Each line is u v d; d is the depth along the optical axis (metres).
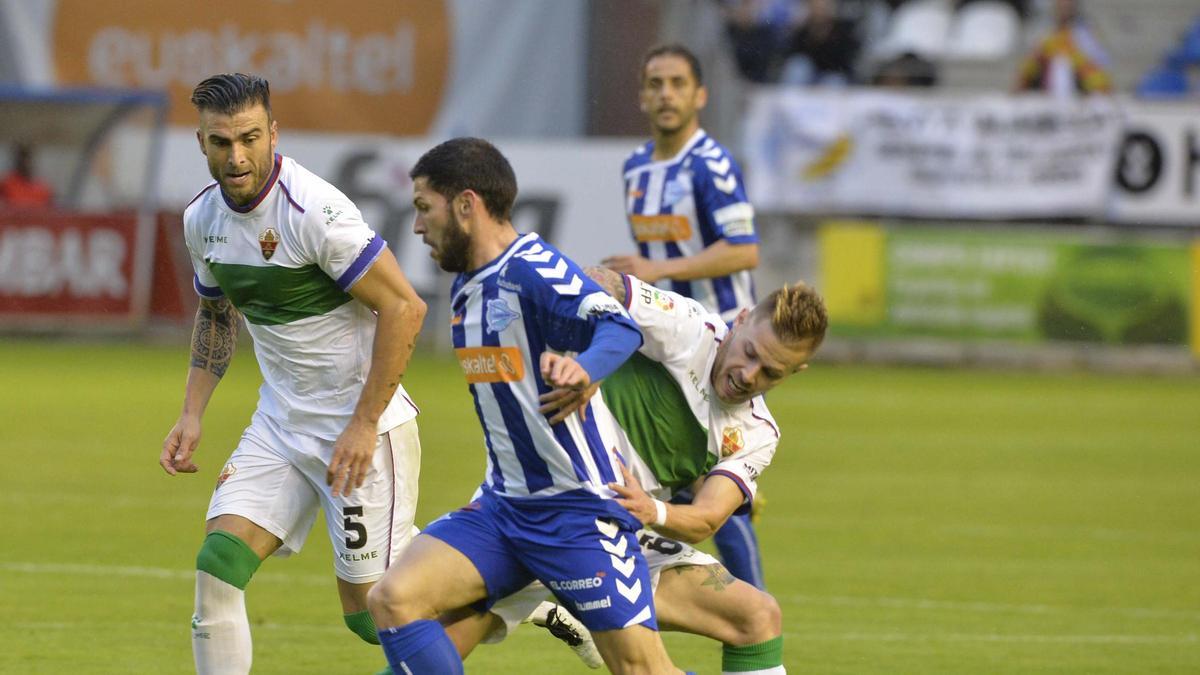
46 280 73.50
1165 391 69.81
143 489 38.88
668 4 83.50
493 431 17.00
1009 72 87.12
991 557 33.22
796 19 85.12
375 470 19.20
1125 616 27.50
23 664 22.06
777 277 79.31
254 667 22.48
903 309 77.62
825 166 78.44
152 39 83.19
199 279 19.67
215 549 18.52
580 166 75.94
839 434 54.09
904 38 87.50
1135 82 89.06
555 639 25.19
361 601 19.67
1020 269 77.19
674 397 17.72
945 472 45.91
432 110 83.31
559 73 83.31
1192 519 38.53
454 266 16.86
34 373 64.56
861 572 31.20
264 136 17.91
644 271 26.23
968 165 78.94
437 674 16.72
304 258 18.30
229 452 44.44
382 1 82.88
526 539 16.89
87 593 27.03
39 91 76.31
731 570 24.12
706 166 27.03
